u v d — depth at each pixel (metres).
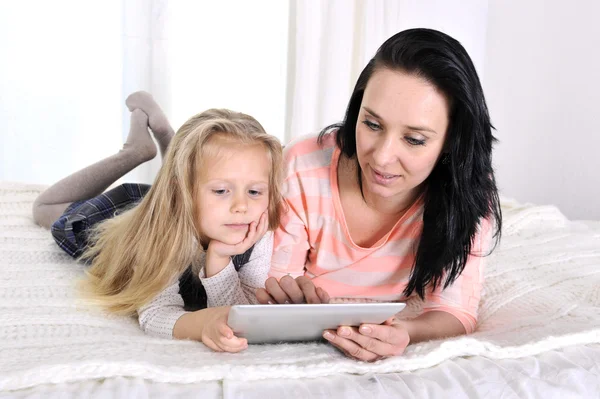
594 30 2.56
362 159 1.15
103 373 0.92
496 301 1.40
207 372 0.95
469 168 1.17
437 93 1.08
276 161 1.27
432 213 1.24
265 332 1.06
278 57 2.85
